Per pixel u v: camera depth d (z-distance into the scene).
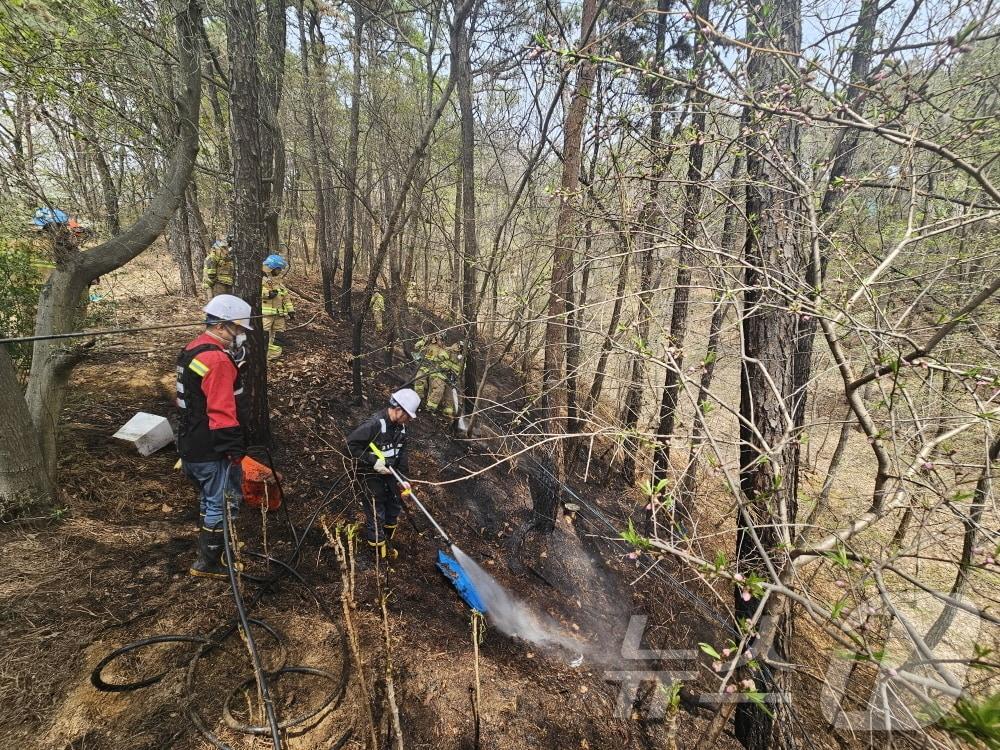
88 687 2.48
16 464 3.23
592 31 4.05
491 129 7.49
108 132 4.16
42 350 3.40
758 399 3.04
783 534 2.05
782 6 2.94
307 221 14.05
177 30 3.78
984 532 1.85
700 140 2.61
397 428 4.20
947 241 3.34
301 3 6.87
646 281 4.78
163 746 2.33
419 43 8.19
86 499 3.74
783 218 2.83
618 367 5.40
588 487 7.39
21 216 3.47
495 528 6.02
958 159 1.70
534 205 5.96
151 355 6.53
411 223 7.50
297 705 2.67
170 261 11.41
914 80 2.27
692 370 2.21
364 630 3.30
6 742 2.19
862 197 3.35
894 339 2.18
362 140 8.81
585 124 4.48
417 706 2.93
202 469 3.11
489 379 8.25
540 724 3.28
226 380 3.10
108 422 4.86
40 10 3.40
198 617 3.01
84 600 2.91
